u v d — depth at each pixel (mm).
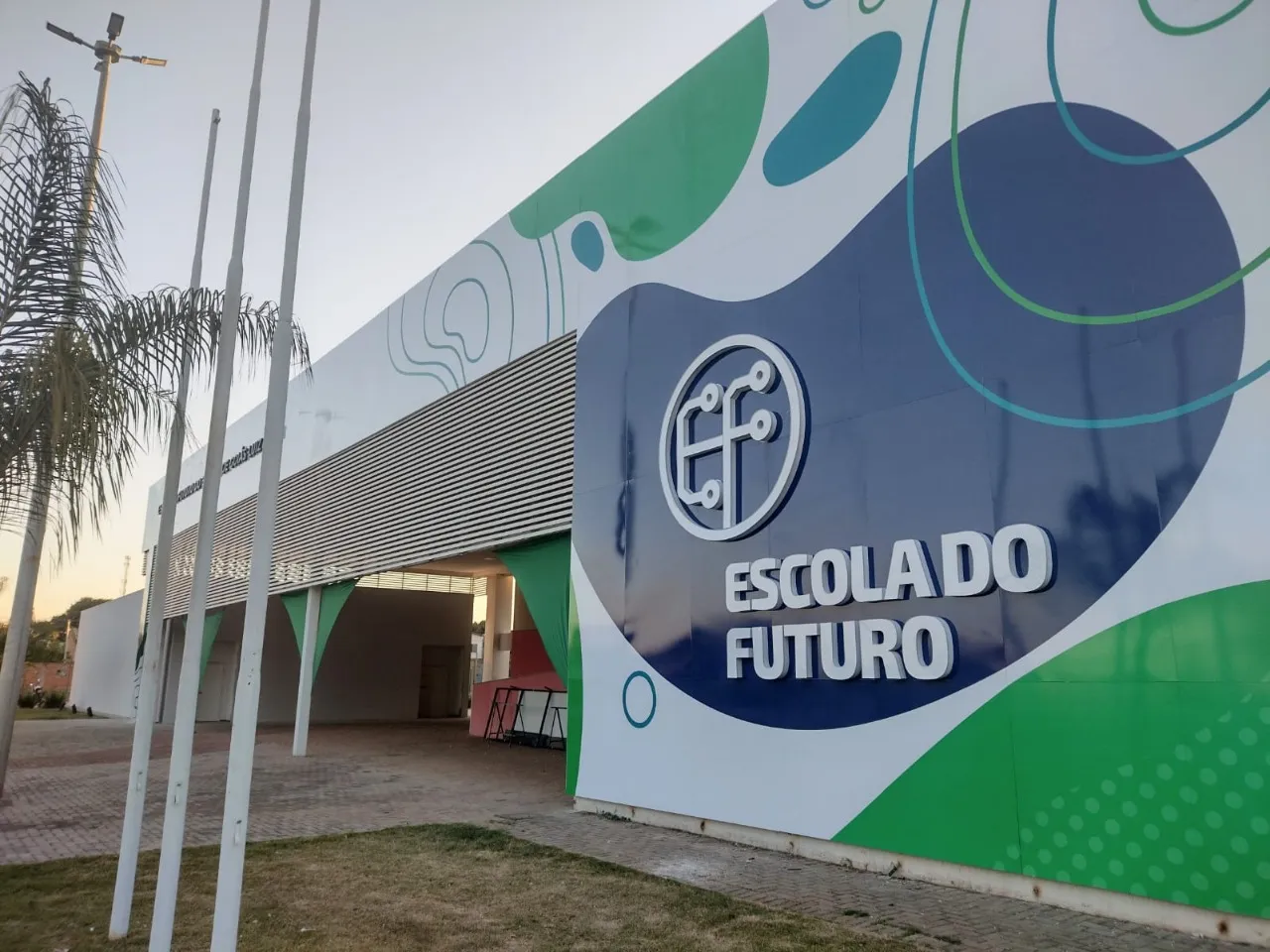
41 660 62031
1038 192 6484
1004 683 6223
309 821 9234
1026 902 5969
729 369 8906
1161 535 5520
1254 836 4977
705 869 7062
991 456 6520
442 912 5793
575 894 6203
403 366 15570
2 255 5441
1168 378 5605
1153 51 5922
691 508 9055
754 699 8062
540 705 18906
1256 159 5344
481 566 21234
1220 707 5168
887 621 6996
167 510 6176
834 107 8219
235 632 28062
